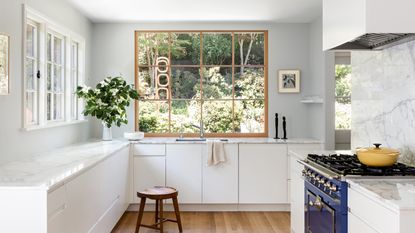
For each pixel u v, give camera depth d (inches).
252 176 201.8
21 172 109.7
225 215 197.9
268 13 200.7
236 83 224.2
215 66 225.3
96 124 222.1
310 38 221.1
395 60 119.3
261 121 224.7
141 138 209.0
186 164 201.3
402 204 72.2
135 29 222.1
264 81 225.0
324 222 109.1
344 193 97.3
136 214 199.3
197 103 225.5
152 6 186.7
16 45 131.3
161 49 225.0
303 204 134.3
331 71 197.2
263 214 199.6
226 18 211.2
